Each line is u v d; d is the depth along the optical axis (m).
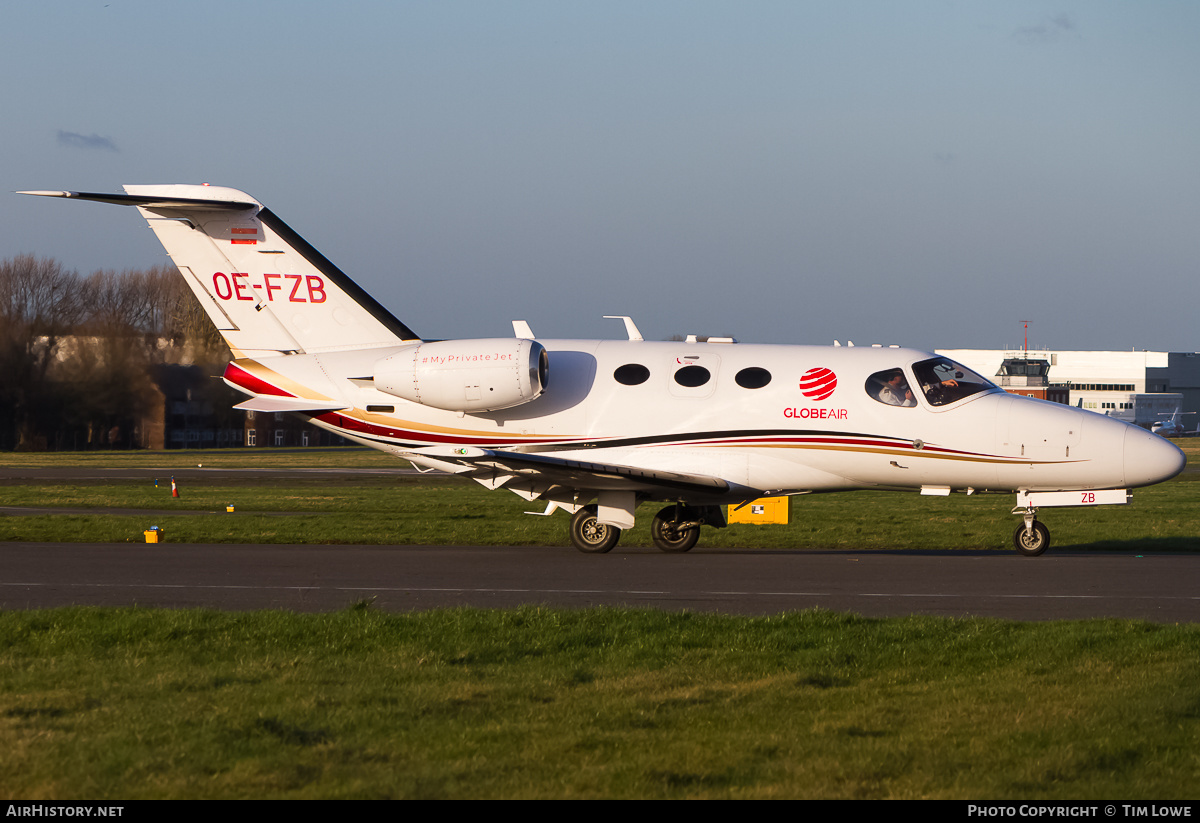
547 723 25.69
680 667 32.09
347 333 68.81
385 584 50.78
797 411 63.88
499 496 121.50
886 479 64.56
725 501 65.94
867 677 30.89
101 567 56.34
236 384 68.69
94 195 64.06
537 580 52.25
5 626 37.16
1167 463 62.03
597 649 34.78
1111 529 81.75
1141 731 24.88
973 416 63.06
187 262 68.56
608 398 65.19
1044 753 23.27
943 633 36.50
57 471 180.00
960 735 24.66
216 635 36.31
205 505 106.00
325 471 183.62
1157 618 42.06
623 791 21.02
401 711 26.64
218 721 25.59
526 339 64.44
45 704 27.14
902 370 64.38
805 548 71.00
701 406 64.44
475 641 35.25
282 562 59.03
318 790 21.06
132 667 31.62
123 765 22.41
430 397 64.44
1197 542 73.00
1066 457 62.41
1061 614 42.97
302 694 28.28
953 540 74.00
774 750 23.62
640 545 73.00
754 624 37.84
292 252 68.50
